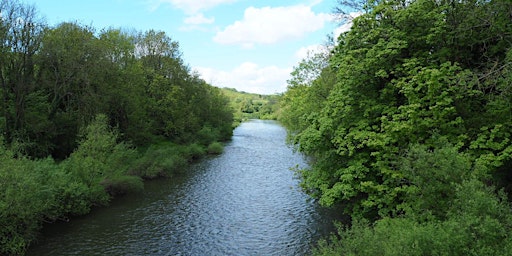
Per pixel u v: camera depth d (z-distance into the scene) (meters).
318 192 20.97
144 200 29.70
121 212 26.50
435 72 14.46
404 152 15.13
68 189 23.86
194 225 23.91
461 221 8.73
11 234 19.25
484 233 8.37
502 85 14.02
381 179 17.50
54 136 34.38
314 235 21.88
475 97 16.02
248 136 84.94
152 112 53.12
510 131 14.80
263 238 21.59
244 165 45.47
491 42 17.25
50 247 20.03
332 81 29.66
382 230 10.33
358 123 17.52
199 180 37.00
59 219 24.27
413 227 9.24
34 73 35.22
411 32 17.45
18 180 19.03
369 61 16.69
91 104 35.53
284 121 48.59
